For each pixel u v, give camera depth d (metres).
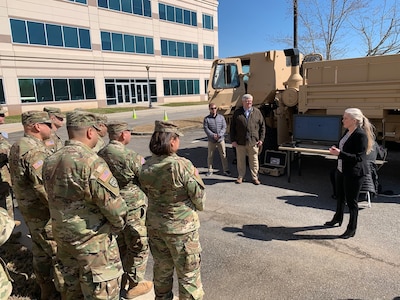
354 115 3.53
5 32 20.36
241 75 7.41
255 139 5.85
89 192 1.94
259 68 7.19
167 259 2.33
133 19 28.42
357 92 5.28
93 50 25.62
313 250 3.50
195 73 35.78
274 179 6.26
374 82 5.05
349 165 3.58
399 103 4.87
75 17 24.09
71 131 2.06
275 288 2.86
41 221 2.65
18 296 2.80
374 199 4.97
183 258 2.22
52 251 2.67
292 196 5.27
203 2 35.34
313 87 5.81
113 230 2.13
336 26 14.57
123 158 2.72
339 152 3.59
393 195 5.11
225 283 2.96
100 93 26.55
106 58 26.62
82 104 25.30
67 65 23.95
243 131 5.84
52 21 22.70
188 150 9.49
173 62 32.91
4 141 3.82
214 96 7.79
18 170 2.57
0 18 20.06
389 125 5.35
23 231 4.14
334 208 4.68
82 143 2.06
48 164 2.01
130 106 28.25
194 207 2.30
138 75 29.58
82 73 25.06
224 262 3.32
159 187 2.16
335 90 5.52
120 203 2.06
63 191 1.94
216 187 5.90
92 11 25.17
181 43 33.56
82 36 24.77
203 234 3.99
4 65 20.50
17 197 2.66
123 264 2.91
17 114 21.33
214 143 6.61
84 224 1.98
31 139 2.74
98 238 2.04
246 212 4.66
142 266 2.82
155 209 2.25
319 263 3.24
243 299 2.72
